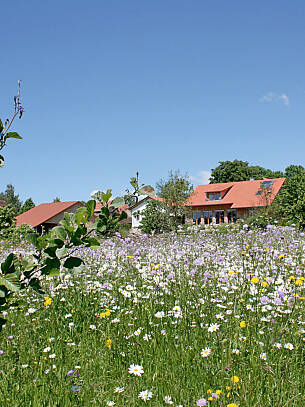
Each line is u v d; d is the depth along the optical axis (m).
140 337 3.88
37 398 2.68
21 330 4.16
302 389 2.75
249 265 6.70
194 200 53.31
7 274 2.09
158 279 6.07
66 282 5.88
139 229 31.59
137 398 2.65
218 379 2.88
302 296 4.95
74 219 2.25
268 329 3.68
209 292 5.27
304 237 12.04
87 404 2.58
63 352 3.59
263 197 39.91
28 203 75.00
